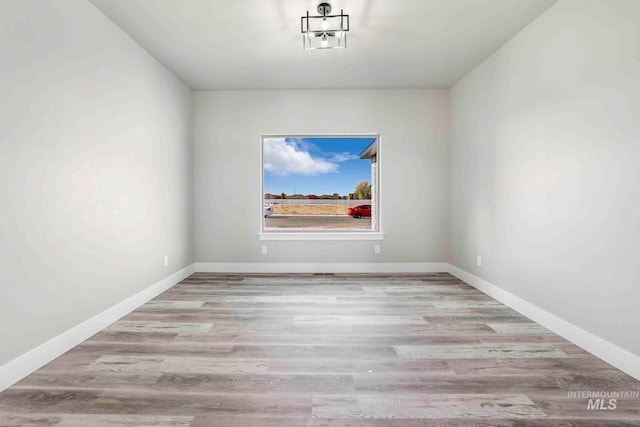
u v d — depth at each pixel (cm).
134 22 269
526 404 159
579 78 222
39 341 195
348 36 297
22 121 184
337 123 440
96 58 247
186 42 305
